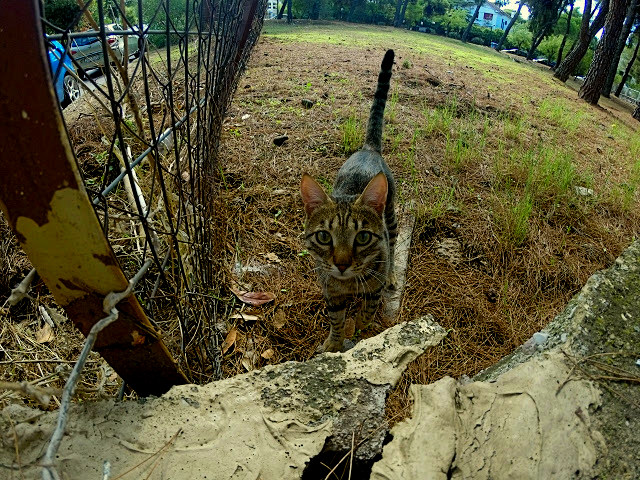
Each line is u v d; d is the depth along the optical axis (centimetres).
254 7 482
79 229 118
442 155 507
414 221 391
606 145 677
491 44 3528
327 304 282
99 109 455
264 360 271
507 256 373
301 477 141
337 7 2667
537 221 414
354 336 304
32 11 90
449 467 145
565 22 2872
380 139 384
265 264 338
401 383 259
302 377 170
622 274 221
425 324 195
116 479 130
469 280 348
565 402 164
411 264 357
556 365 177
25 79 95
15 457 137
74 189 111
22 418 148
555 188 460
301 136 512
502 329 310
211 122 320
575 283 354
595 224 430
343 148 491
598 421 159
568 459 149
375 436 154
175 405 157
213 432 150
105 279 130
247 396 162
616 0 1040
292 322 302
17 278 286
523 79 1152
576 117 789
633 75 3047
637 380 172
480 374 230
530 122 691
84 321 143
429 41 1761
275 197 407
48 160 105
